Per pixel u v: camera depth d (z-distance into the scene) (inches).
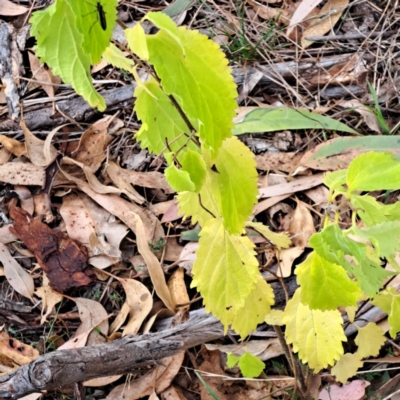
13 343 23.0
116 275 24.5
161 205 25.8
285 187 25.2
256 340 22.0
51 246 24.5
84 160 27.0
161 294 22.9
